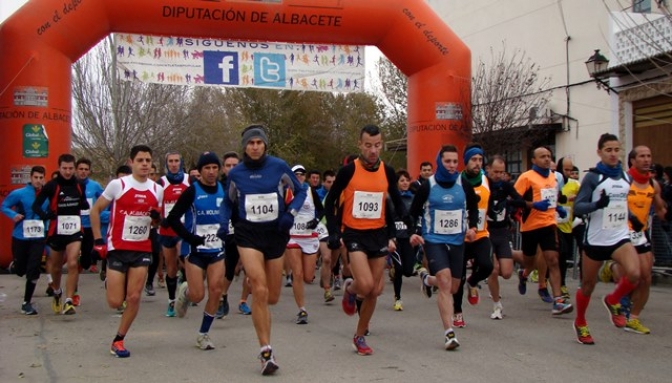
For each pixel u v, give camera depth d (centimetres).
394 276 930
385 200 627
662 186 1068
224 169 866
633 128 1599
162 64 1380
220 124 3481
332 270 1116
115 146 2500
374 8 1391
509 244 848
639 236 730
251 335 748
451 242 687
